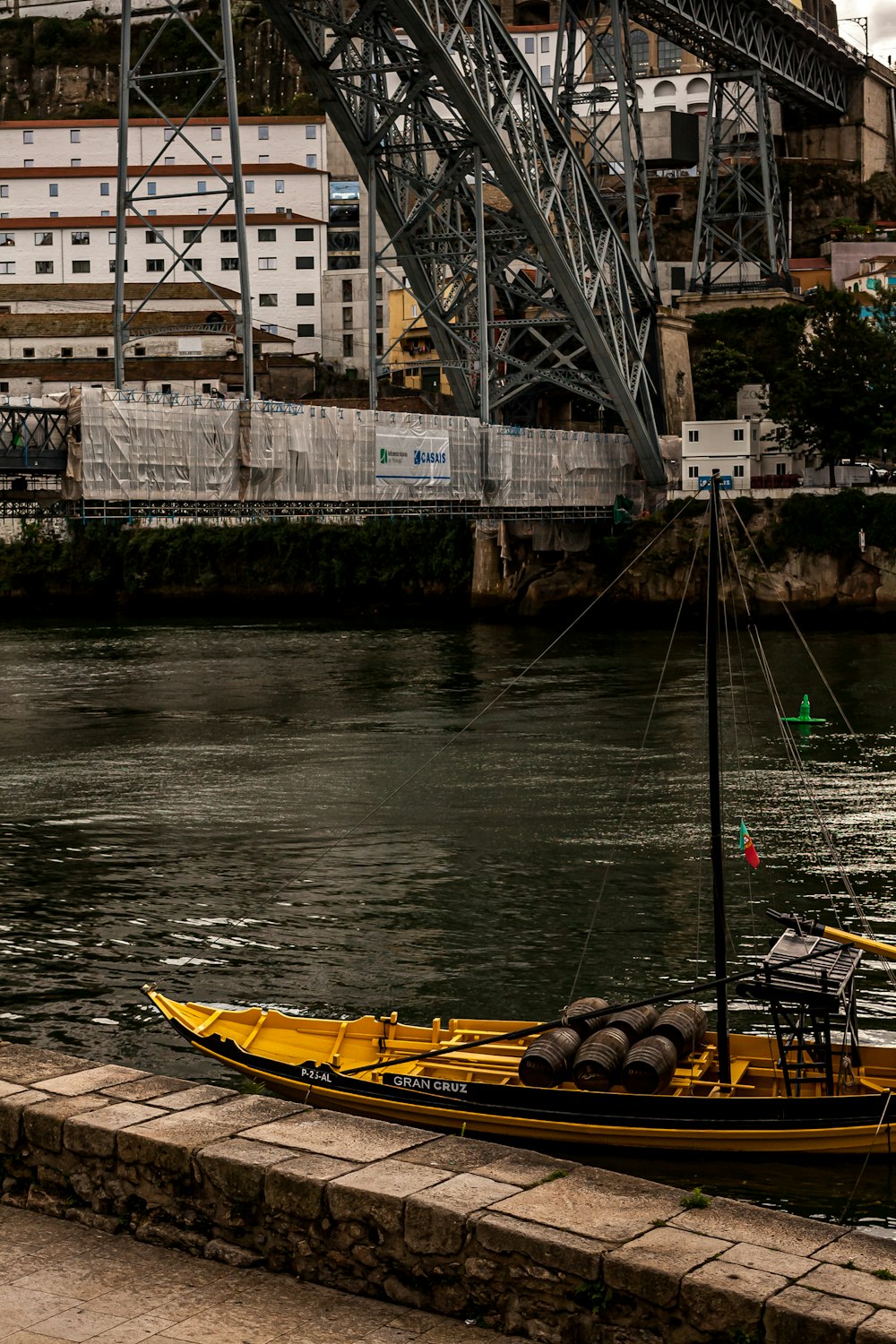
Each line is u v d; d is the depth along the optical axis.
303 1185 11.19
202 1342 10.21
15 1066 13.48
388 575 109.38
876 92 145.75
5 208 149.62
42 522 116.75
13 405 69.69
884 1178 20.02
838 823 40.88
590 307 93.56
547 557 105.81
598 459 103.00
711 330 116.62
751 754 51.12
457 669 74.25
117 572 113.88
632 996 27.53
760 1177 20.00
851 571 96.81
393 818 42.25
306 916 32.81
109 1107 12.45
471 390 99.00
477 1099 20.64
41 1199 12.23
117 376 74.06
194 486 76.12
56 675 72.31
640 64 145.50
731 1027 25.92
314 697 64.81
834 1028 23.81
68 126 156.50
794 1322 9.55
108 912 33.09
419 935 31.34
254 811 43.22
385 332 137.62
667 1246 10.32
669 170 139.50
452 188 92.62
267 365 123.81
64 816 42.75
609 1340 10.16
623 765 49.38
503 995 27.61
